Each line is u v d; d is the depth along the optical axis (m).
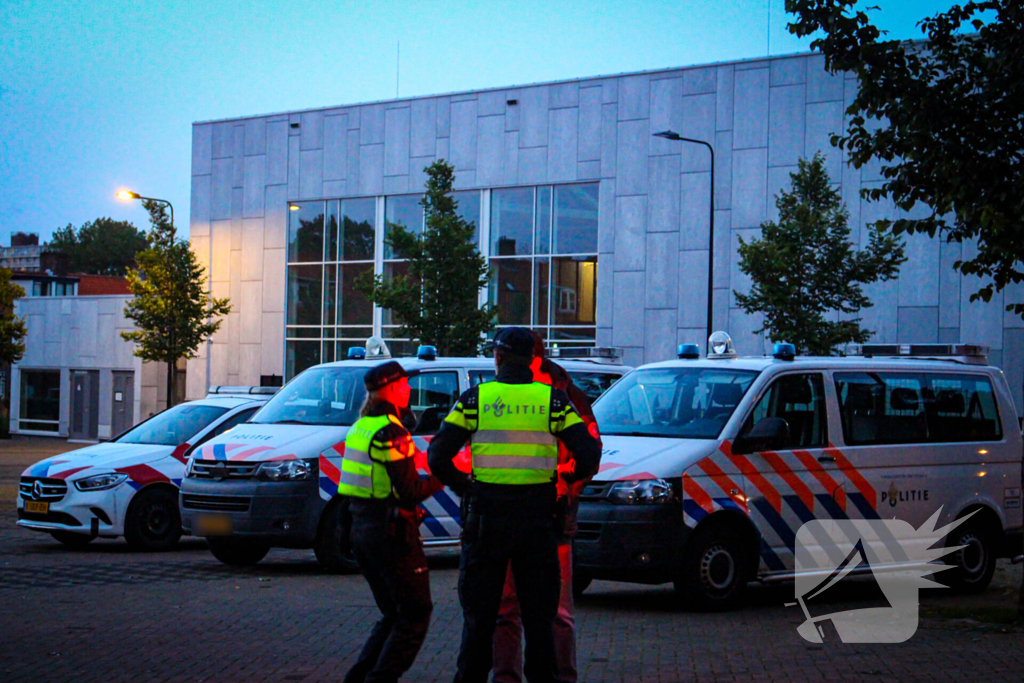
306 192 35.22
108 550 13.15
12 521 16.23
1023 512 10.25
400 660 5.76
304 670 6.83
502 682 6.16
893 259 23.16
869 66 9.75
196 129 37.47
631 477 8.70
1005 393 10.91
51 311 44.25
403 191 33.25
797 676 6.74
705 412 9.39
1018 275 9.34
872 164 26.25
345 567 11.11
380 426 5.88
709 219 28.33
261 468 10.87
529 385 5.69
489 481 5.58
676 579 8.82
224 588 10.16
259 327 36.19
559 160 30.45
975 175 9.23
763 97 27.72
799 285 23.17
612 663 7.10
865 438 9.79
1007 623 8.57
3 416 43.72
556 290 30.52
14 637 7.84
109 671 6.80
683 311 28.58
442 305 25.12
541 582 5.59
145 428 14.15
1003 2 9.62
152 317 34.78
